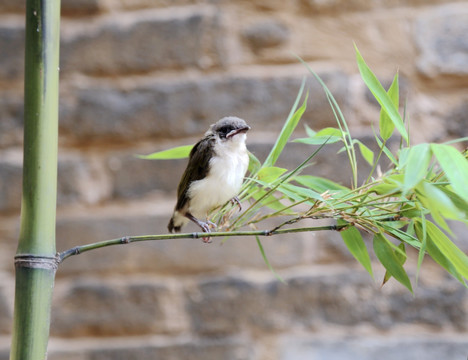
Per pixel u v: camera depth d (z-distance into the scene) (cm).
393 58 868
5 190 888
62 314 846
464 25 863
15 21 930
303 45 880
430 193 298
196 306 834
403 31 871
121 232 862
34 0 336
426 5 876
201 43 894
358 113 854
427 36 867
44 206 327
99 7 917
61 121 895
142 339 838
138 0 916
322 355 807
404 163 312
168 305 839
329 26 881
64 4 919
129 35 906
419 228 373
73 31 915
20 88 915
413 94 859
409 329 807
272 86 871
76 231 864
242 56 888
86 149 894
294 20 887
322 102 857
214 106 879
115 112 893
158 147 884
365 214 371
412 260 820
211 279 838
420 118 852
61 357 834
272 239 838
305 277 825
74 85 903
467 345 792
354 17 880
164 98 889
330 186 428
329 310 819
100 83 902
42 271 320
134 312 841
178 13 904
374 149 834
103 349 834
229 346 820
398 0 879
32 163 329
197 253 846
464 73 857
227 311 830
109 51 906
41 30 335
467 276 347
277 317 823
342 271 825
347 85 860
